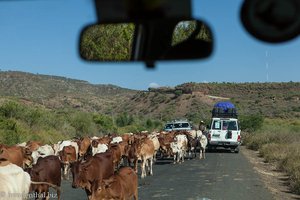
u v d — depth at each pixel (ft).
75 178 41.57
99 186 35.06
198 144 99.45
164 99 346.54
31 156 56.85
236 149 113.60
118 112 321.11
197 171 72.08
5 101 136.15
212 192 50.42
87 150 75.97
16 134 95.04
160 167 79.15
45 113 132.05
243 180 61.11
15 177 31.01
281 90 336.49
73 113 155.53
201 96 337.31
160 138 90.99
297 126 197.06
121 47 14.83
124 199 37.11
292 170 66.44
